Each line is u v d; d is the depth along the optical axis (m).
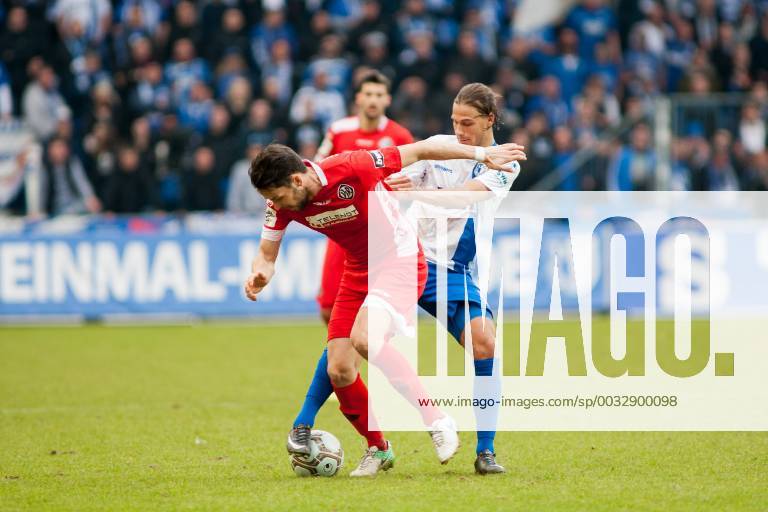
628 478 19.12
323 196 18.67
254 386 30.95
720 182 47.31
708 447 22.14
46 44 55.94
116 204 49.53
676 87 59.25
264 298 44.94
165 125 50.50
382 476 19.66
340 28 58.75
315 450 19.64
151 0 57.97
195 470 20.42
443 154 19.08
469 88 19.80
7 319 45.69
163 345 39.50
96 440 23.66
